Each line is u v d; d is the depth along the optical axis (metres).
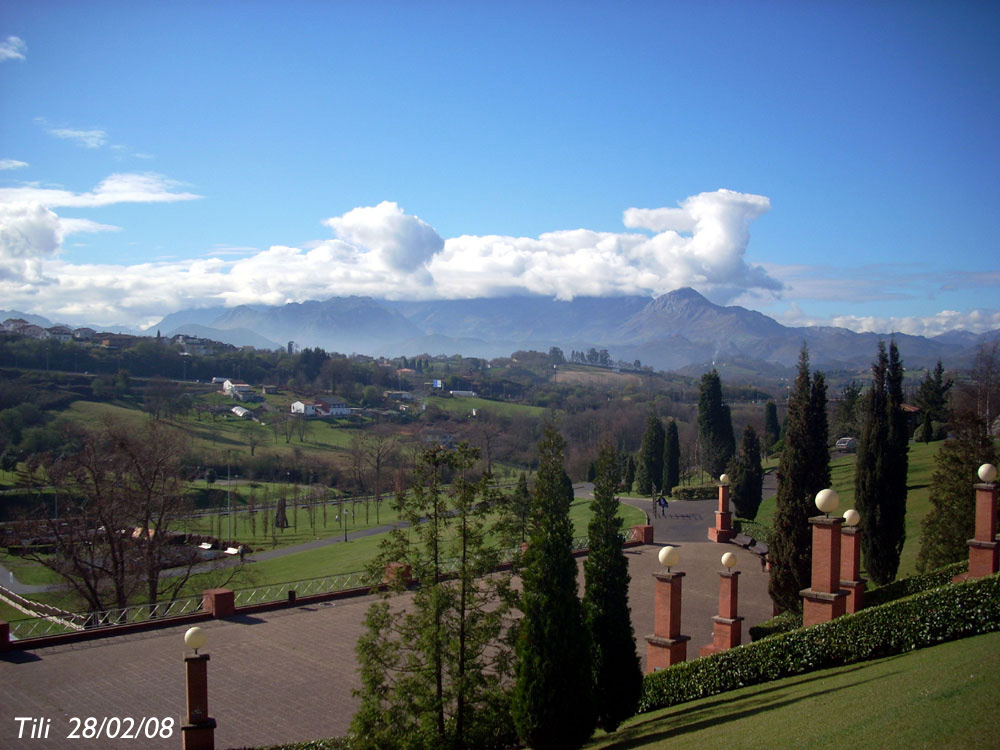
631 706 14.23
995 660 11.20
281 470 88.38
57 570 32.53
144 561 32.88
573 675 12.68
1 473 66.56
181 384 143.75
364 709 12.66
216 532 65.25
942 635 13.46
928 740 8.55
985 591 13.31
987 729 8.55
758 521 44.12
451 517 13.84
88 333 192.75
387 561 13.29
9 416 74.19
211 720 13.72
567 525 13.30
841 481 49.78
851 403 74.75
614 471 14.80
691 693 15.80
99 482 32.81
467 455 13.70
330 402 139.75
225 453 88.50
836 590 15.80
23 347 128.50
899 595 17.34
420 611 13.38
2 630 20.67
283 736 15.42
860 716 10.03
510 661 13.57
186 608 30.38
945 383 69.38
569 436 105.88
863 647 14.20
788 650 15.04
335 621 24.17
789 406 22.06
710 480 67.19
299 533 65.94
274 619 24.45
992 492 16.95
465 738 12.88
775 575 21.94
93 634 22.27
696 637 22.67
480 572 13.22
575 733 12.66
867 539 23.58
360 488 84.69
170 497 34.31
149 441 35.50
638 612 25.55
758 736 10.36
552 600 12.79
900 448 23.39
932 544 22.42
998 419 55.50
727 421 59.50
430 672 12.84
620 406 130.00
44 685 18.19
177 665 19.72
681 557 35.19
